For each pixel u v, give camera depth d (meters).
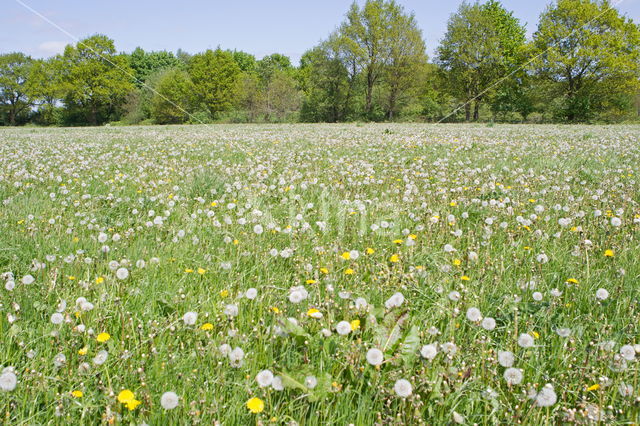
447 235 4.33
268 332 2.58
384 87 64.56
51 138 20.55
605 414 1.98
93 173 8.38
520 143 13.50
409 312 2.76
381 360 2.10
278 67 107.94
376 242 4.25
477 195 6.04
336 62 64.62
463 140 14.81
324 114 68.12
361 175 7.66
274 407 2.05
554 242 4.05
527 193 6.16
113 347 2.50
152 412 2.02
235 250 3.98
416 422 1.97
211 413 1.99
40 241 4.07
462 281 3.30
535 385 2.20
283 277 3.46
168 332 2.68
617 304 2.91
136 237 4.47
